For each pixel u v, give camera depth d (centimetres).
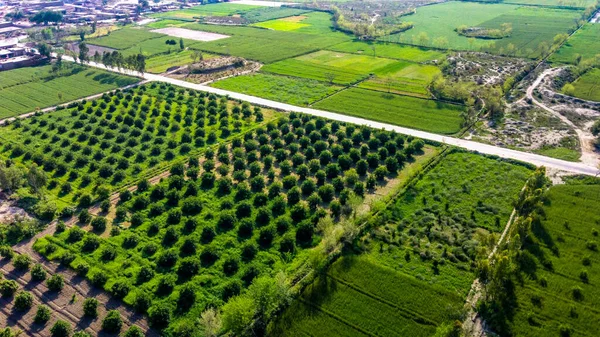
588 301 6588
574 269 7188
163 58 19775
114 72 17688
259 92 15275
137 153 10906
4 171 9275
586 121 12488
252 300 6153
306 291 6794
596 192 9181
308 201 8862
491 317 6322
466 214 8569
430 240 7881
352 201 8512
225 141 11656
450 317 6297
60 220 8456
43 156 10700
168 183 9594
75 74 17512
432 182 9625
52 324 6322
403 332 6131
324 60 19075
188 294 6594
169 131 12306
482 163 10388
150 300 6556
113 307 6556
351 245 7738
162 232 8119
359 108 13700
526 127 12150
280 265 7306
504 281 6831
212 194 9325
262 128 12094
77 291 6875
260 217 8412
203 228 8044
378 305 6550
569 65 17350
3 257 7606
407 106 13800
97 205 9038
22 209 8869
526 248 7675
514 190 9288
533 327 6175
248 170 10294
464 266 7231
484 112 13250
